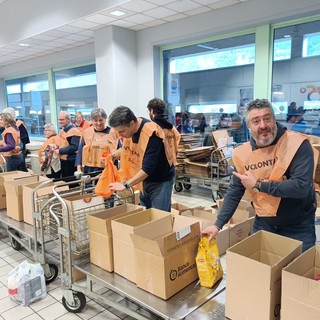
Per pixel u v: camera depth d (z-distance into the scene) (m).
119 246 1.83
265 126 1.45
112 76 5.75
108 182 2.18
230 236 2.55
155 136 2.23
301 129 4.60
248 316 1.32
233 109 5.34
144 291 1.68
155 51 5.86
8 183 2.92
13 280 2.30
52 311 2.22
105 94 5.94
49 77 8.21
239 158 1.62
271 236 1.50
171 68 6.08
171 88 6.13
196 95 5.82
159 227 1.86
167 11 4.90
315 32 4.28
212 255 1.74
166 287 1.59
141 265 1.67
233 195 1.74
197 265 1.71
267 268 1.23
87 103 7.56
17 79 9.45
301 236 1.62
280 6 4.26
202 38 5.36
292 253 1.33
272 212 1.56
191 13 5.02
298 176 1.42
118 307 1.83
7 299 2.36
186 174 5.07
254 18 4.50
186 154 4.98
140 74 6.08
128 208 2.17
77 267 1.99
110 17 5.14
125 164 2.41
